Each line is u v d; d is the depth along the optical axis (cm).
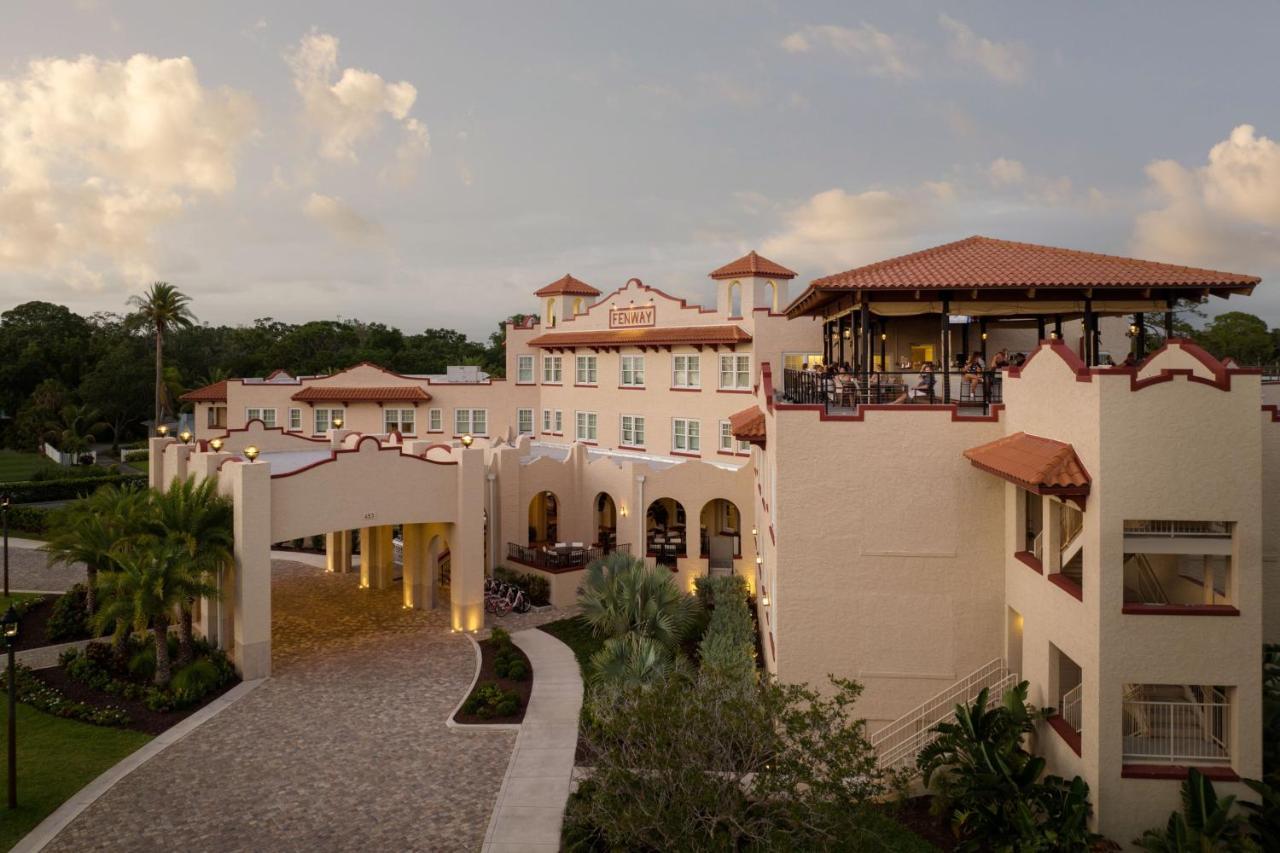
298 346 10850
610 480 3906
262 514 2780
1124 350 3809
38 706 2480
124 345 9450
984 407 2244
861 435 2081
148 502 2844
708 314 4306
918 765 1764
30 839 1791
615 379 4819
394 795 1989
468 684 2719
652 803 1395
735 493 3684
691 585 3638
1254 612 1557
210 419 6203
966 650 2061
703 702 1502
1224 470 1558
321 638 3209
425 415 5516
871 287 2272
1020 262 2453
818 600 2094
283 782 2053
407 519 3180
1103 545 1577
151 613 2516
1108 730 1584
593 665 2564
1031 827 1549
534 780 2050
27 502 5691
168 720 2430
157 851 1750
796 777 1411
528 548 3941
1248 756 1557
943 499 2061
